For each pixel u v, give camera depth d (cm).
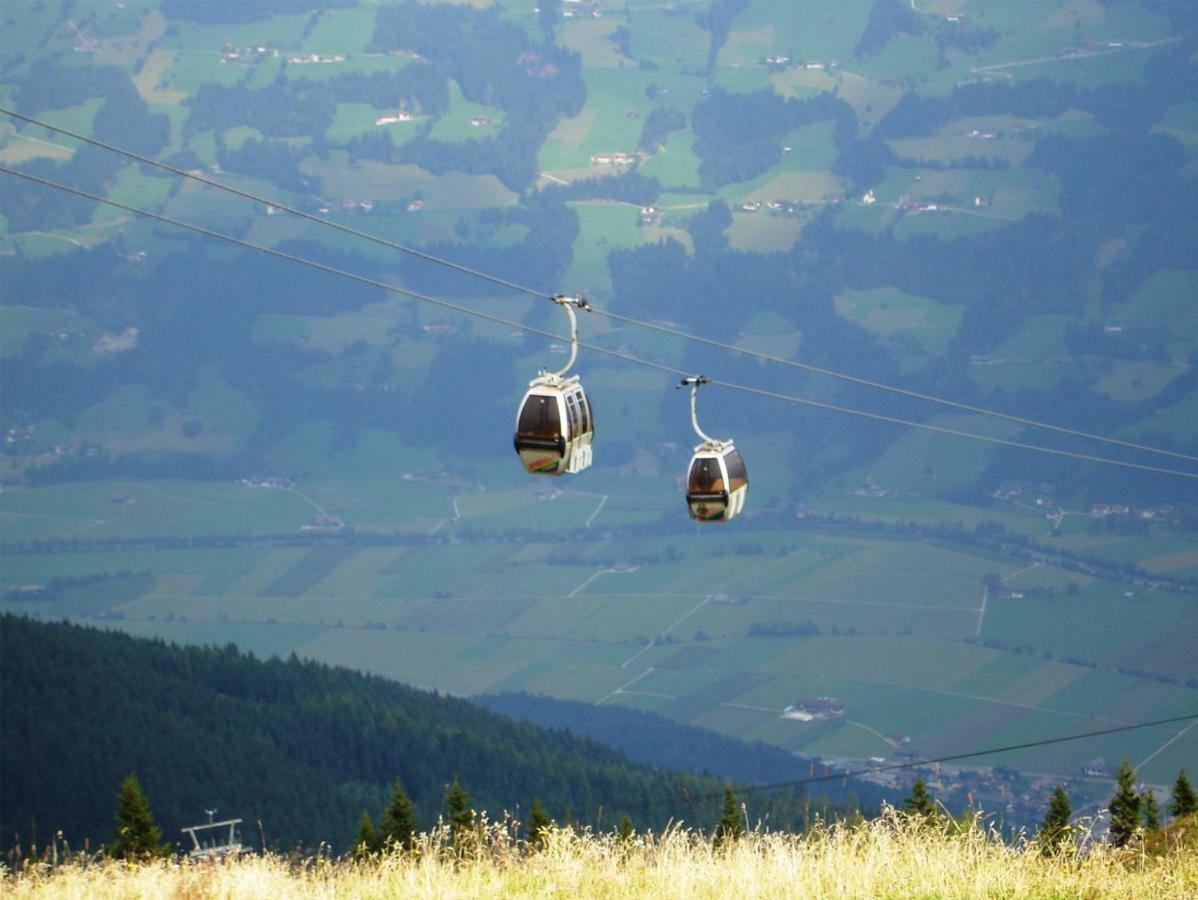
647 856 4809
